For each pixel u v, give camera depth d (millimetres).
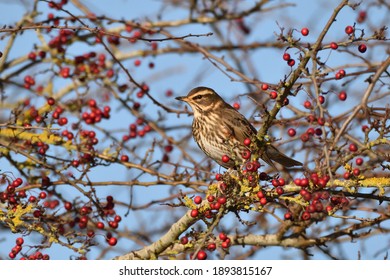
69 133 14227
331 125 10984
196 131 15266
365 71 13828
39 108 15469
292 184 11438
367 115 10625
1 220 11352
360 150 10930
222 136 14742
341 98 12000
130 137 16297
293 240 13750
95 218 14422
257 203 11820
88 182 13469
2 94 15523
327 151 9570
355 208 13117
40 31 16188
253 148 11266
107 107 15445
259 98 16422
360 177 11109
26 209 11438
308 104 12961
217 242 11391
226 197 10859
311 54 10117
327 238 13594
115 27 17109
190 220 11461
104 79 16156
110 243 11797
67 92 16797
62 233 12523
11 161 14094
